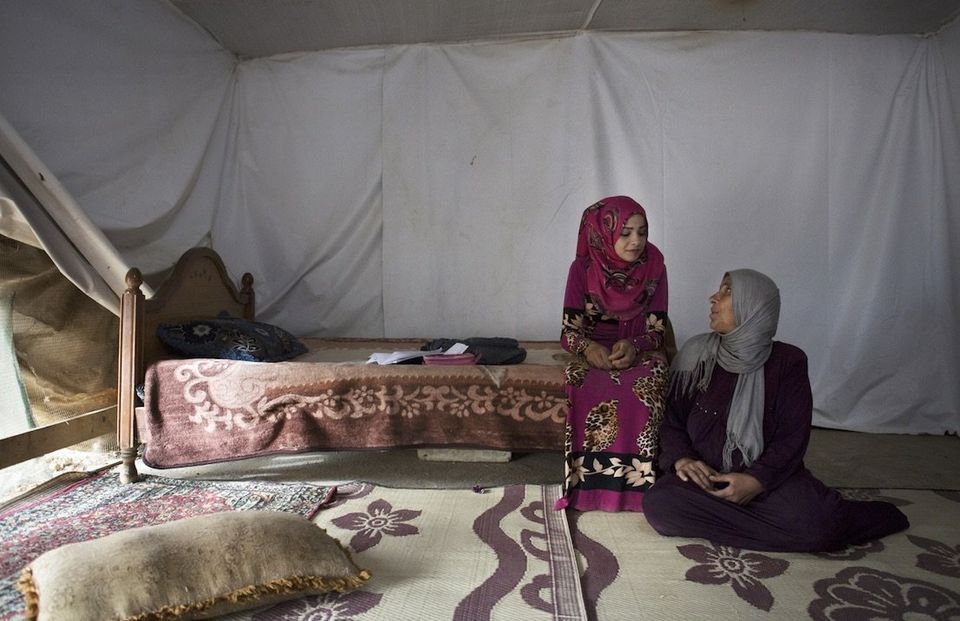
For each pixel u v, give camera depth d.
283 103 4.09
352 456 3.07
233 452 2.63
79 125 2.98
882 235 3.73
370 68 4.03
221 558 1.60
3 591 1.69
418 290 4.08
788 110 3.77
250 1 3.44
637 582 1.82
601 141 3.89
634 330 2.68
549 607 1.65
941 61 3.69
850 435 3.62
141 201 3.35
